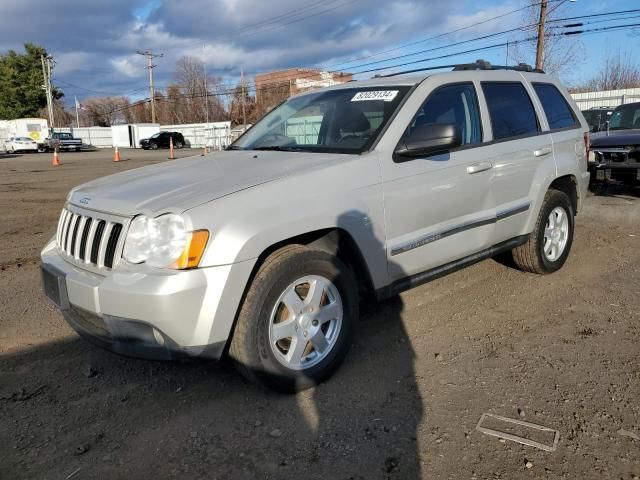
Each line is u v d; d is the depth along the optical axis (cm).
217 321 280
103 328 297
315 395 321
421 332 408
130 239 286
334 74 5922
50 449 275
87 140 6359
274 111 483
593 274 537
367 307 459
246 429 289
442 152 388
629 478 246
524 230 477
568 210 529
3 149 4700
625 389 321
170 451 273
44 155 3806
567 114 539
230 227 282
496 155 429
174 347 277
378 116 380
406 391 324
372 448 271
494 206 434
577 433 279
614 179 933
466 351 375
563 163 504
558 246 528
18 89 6581
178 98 7731
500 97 461
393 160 356
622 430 281
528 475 249
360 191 335
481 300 471
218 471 257
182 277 270
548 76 539
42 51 6700
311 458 265
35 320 442
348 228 327
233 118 7725
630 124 1044
